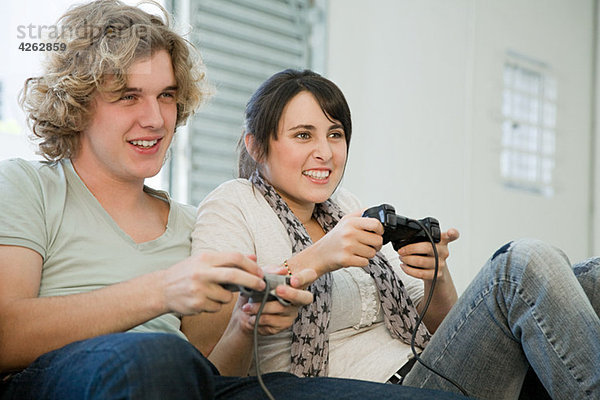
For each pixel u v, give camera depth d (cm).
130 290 106
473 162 347
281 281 110
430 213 327
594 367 114
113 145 132
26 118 138
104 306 105
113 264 129
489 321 127
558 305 118
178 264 107
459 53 345
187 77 145
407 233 134
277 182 154
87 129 134
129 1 186
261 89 158
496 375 129
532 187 379
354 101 303
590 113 418
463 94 346
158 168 137
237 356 127
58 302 107
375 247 127
